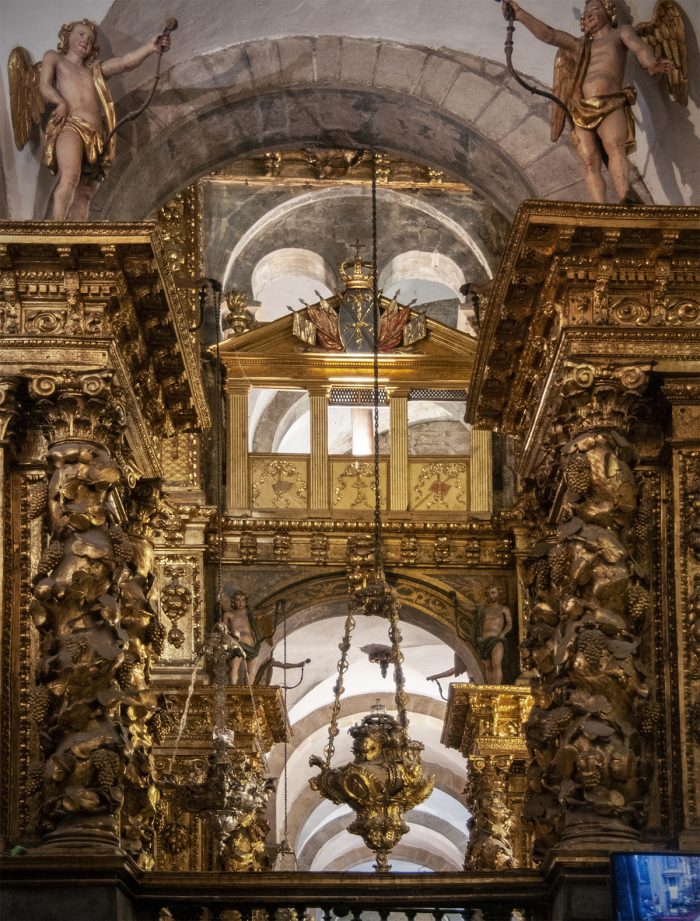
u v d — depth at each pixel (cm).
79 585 1315
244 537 2336
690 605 1403
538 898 1287
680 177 1507
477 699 2197
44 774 1290
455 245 2552
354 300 2414
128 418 1443
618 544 1356
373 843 1333
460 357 2397
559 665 1345
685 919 1183
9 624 1384
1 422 1384
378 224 2559
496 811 2128
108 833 1270
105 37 1500
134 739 1384
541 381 1496
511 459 2400
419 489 2373
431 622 2339
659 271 1413
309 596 2338
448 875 1294
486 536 2356
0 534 1383
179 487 2270
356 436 2494
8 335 1381
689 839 1337
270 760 3064
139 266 1391
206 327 2441
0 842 1309
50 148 1459
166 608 2239
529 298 1461
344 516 2353
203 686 2198
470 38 1548
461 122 1570
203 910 1276
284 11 1540
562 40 1467
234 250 2497
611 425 1394
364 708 3075
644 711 1345
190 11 1516
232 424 2377
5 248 1370
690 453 1424
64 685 1295
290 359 2392
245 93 1566
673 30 1475
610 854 1209
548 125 1555
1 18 1445
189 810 1520
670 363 1408
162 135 1556
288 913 1294
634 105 1511
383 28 1552
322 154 2480
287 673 2975
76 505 1339
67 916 1219
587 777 1304
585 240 1402
